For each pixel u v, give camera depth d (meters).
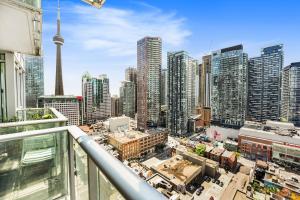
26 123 2.72
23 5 4.10
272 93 74.12
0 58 6.98
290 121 69.56
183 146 51.62
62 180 2.04
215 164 33.94
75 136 1.54
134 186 0.66
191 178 28.25
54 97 68.94
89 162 1.26
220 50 81.00
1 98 7.02
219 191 26.86
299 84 66.25
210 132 68.69
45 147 1.97
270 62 73.81
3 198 2.07
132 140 47.94
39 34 5.68
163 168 29.69
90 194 1.24
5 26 5.05
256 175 35.59
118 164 0.87
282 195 26.34
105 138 52.41
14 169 2.02
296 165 41.16
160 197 0.56
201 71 117.75
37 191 2.08
